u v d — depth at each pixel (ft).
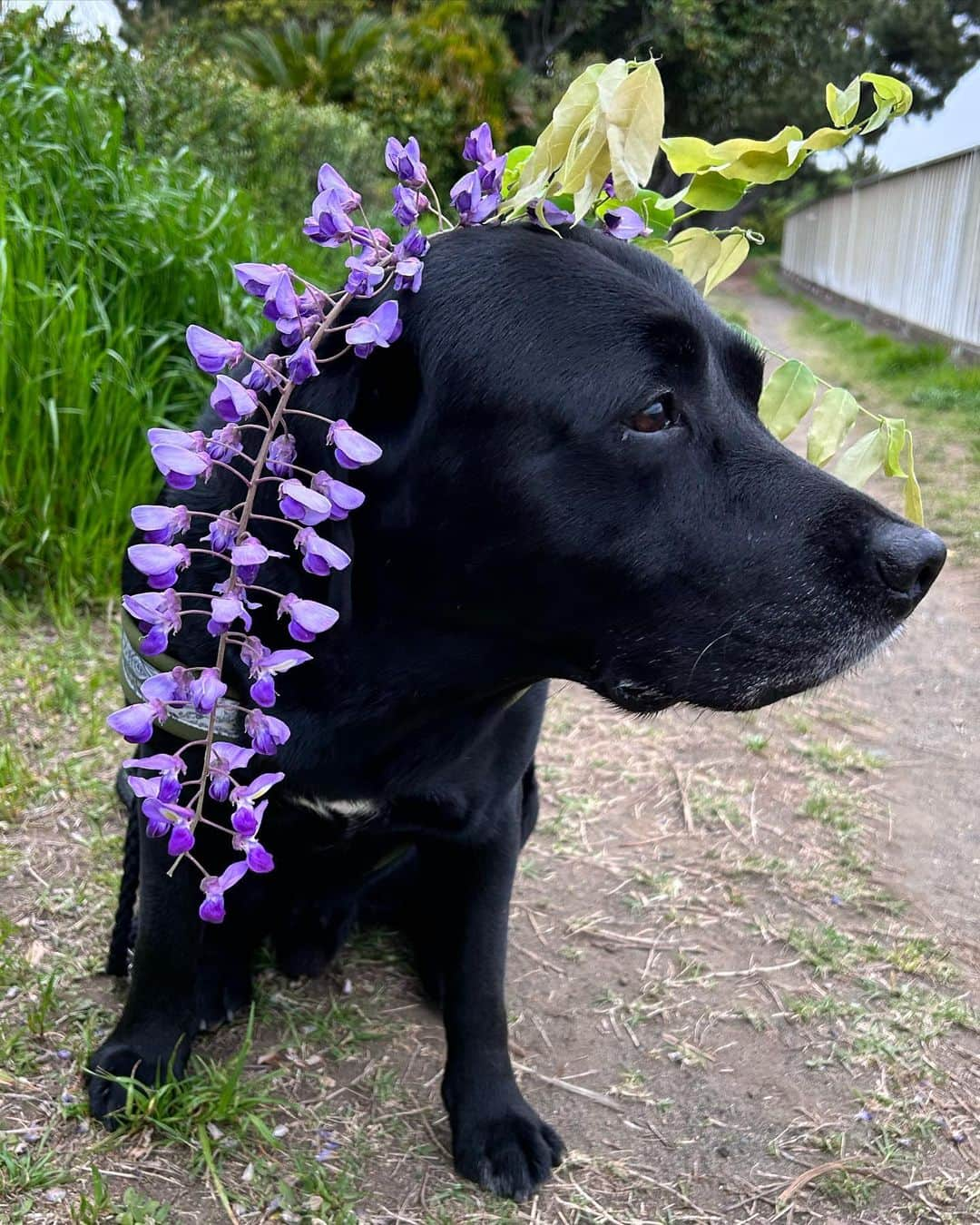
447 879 1.72
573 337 1.38
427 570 1.44
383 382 1.41
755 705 1.50
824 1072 1.93
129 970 1.93
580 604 1.45
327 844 1.65
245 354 1.21
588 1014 2.03
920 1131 1.80
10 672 2.91
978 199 9.12
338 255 5.77
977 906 2.43
